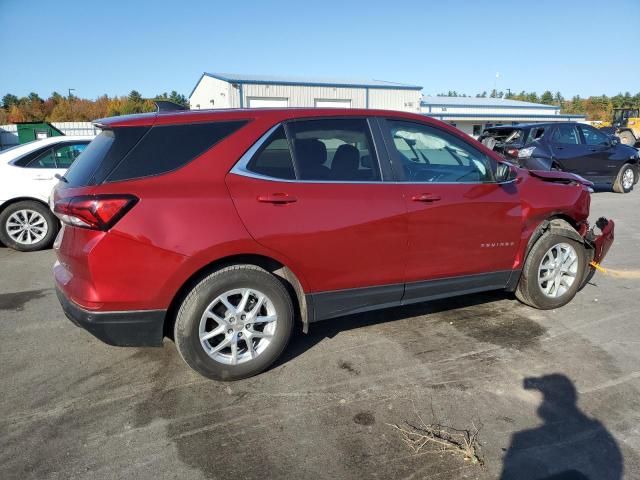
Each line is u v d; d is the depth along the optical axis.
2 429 2.90
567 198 4.48
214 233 3.09
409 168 3.82
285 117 3.45
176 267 3.04
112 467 2.58
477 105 45.72
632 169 13.25
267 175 3.31
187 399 3.19
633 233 7.98
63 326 4.39
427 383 3.36
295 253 3.32
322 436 2.82
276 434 2.84
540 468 2.56
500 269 4.24
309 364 3.62
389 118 3.82
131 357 3.77
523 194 4.27
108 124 3.19
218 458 2.64
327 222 3.39
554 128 12.23
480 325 4.29
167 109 3.56
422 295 3.92
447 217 3.83
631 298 4.94
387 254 3.64
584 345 3.90
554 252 4.52
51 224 7.27
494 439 2.78
